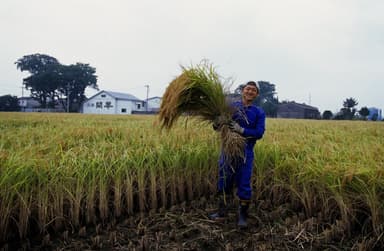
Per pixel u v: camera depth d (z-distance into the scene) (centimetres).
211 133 512
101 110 6712
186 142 550
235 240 355
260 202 458
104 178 403
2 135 688
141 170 436
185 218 407
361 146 553
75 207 376
